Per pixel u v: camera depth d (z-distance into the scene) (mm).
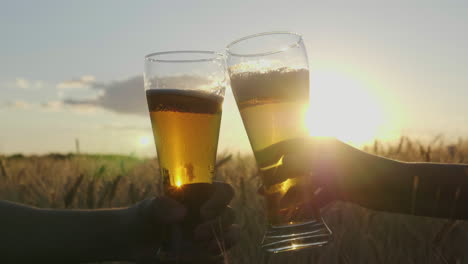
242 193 799
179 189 457
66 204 789
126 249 483
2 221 459
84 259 475
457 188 542
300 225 506
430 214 557
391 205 562
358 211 725
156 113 452
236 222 723
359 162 552
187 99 442
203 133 452
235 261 617
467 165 559
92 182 836
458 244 603
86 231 471
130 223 477
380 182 554
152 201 466
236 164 1168
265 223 726
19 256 455
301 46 510
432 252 581
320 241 504
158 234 487
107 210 486
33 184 1034
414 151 994
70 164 1348
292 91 491
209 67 460
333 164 556
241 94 503
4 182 1111
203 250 477
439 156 904
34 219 468
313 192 518
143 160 1341
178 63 450
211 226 481
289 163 500
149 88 460
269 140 496
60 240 462
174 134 447
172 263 463
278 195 508
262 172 512
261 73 490
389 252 603
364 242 613
